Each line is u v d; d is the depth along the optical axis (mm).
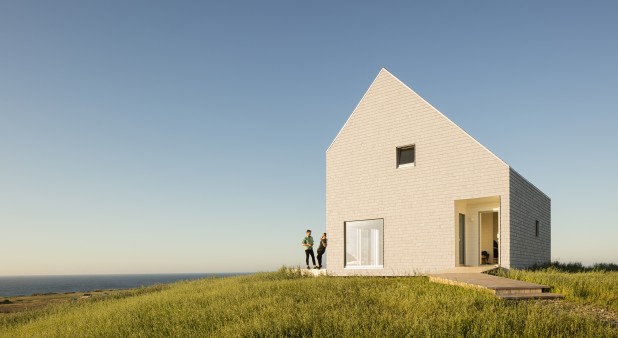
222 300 12156
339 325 8750
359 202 19500
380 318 9000
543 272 14406
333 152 20609
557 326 7977
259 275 20234
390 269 18266
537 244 20438
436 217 17375
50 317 16484
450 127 17359
